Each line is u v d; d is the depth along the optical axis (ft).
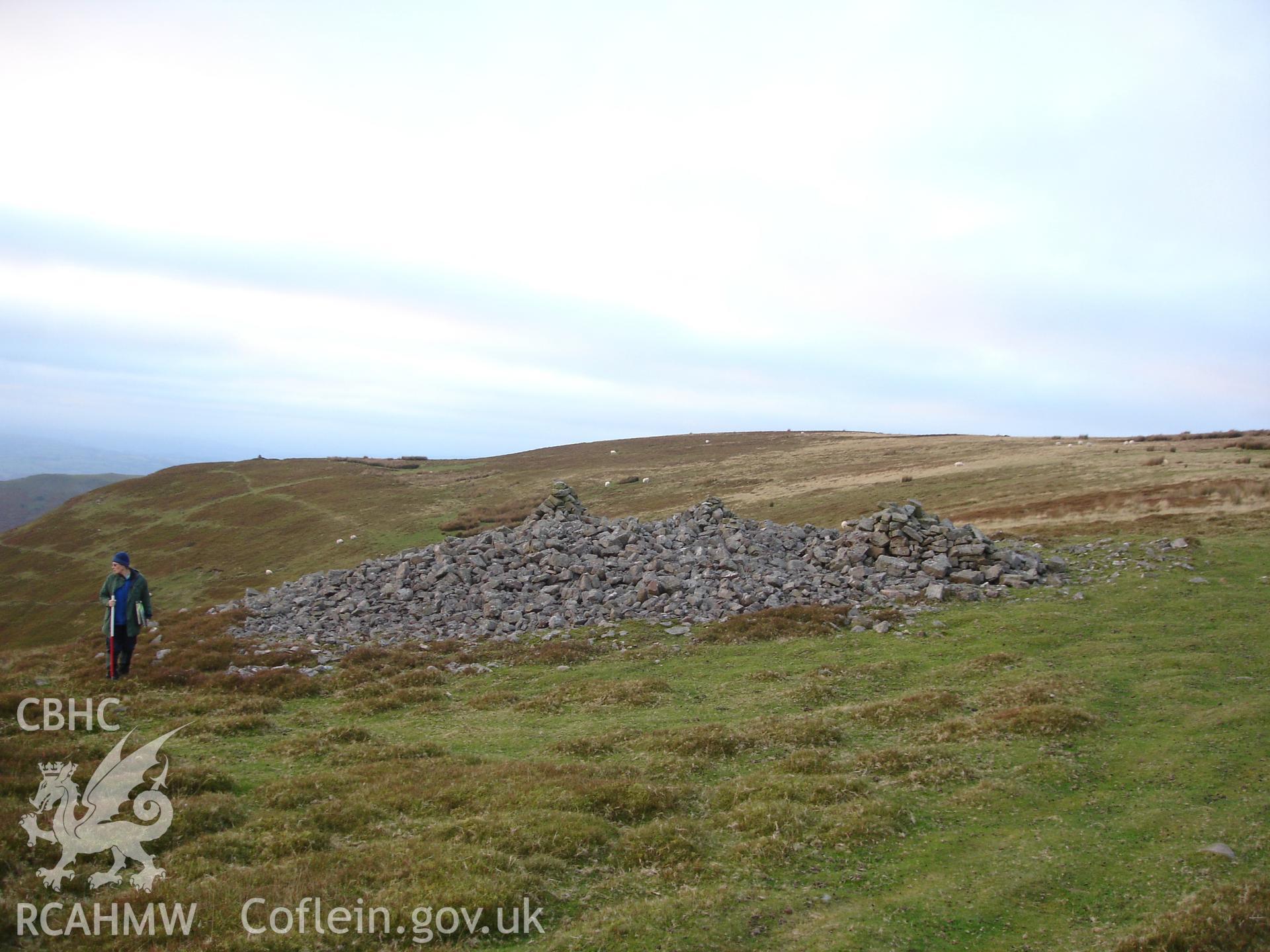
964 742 48.85
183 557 342.23
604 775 44.27
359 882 31.32
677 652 75.92
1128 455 255.70
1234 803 38.60
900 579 95.09
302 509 399.65
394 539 324.60
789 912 30.09
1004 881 32.30
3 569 362.33
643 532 108.06
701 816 39.83
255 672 70.95
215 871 32.07
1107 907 30.40
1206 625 73.46
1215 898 29.89
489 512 356.38
